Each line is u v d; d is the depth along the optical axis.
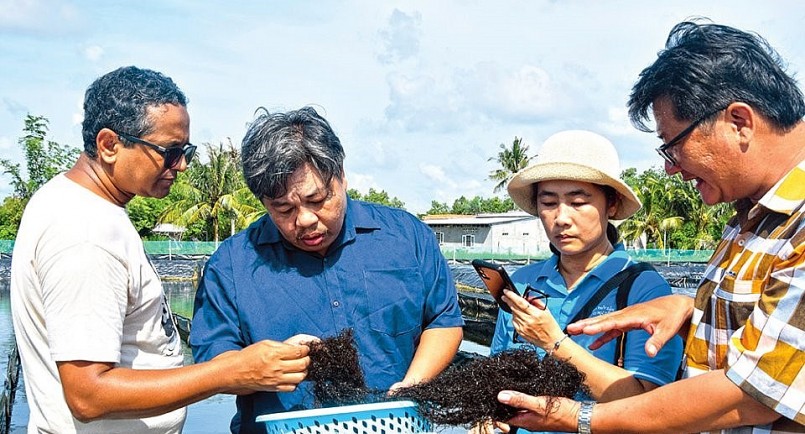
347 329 2.70
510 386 2.34
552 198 3.00
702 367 2.36
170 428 2.87
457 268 28.25
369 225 3.09
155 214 49.19
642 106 2.34
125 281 2.56
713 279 2.40
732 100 2.12
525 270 3.42
